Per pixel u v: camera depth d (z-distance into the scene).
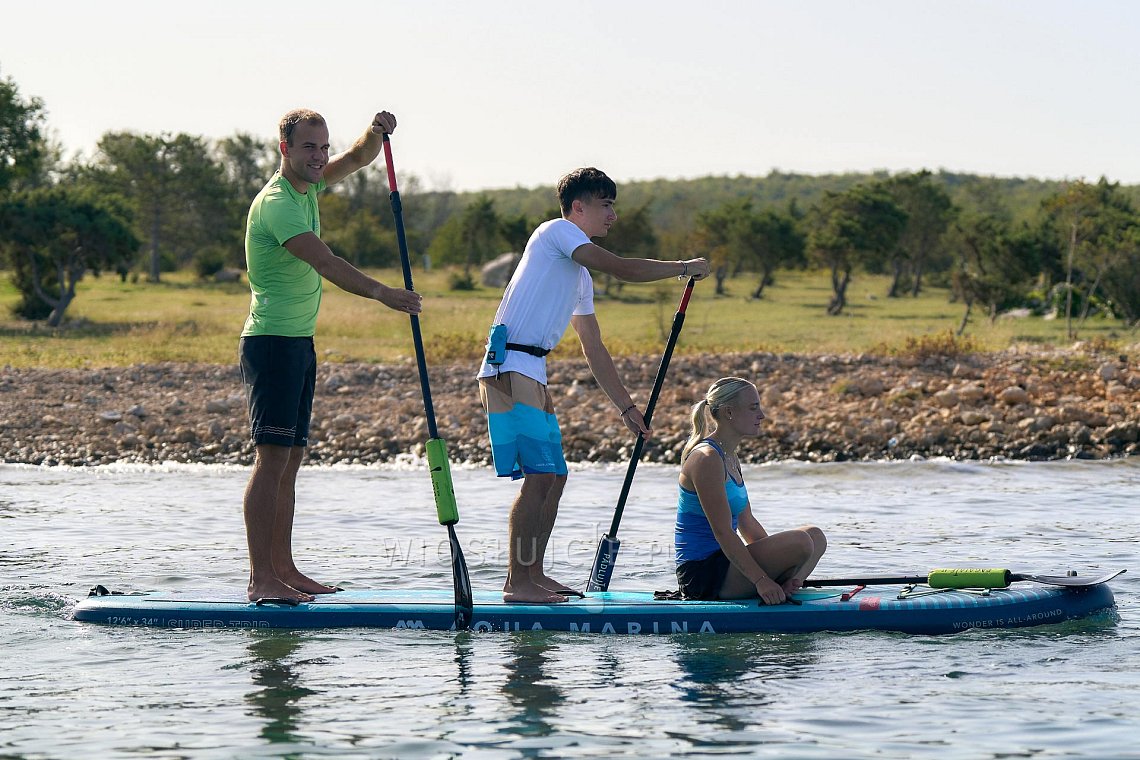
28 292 102.69
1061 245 115.19
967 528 22.36
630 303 125.25
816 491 27.91
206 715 11.51
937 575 15.06
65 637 14.70
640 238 148.75
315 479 31.19
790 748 10.38
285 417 15.20
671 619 14.63
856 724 11.01
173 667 13.30
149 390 44.72
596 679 12.66
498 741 10.67
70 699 12.06
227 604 15.42
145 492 28.66
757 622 14.61
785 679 12.55
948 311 129.12
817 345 64.81
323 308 92.38
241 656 13.74
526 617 14.88
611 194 15.30
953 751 10.24
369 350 61.69
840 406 38.56
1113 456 33.56
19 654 13.88
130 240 99.31
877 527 22.59
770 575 14.99
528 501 15.23
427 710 11.62
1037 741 10.47
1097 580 15.27
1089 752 10.17
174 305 115.69
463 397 41.94
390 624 15.09
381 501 26.77
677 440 35.34
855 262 133.12
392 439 36.88
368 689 12.38
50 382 46.12
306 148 14.84
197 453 36.16
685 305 15.74
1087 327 95.75
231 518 24.41
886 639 14.19
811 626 14.55
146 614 15.38
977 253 115.38
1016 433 35.16
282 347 15.14
